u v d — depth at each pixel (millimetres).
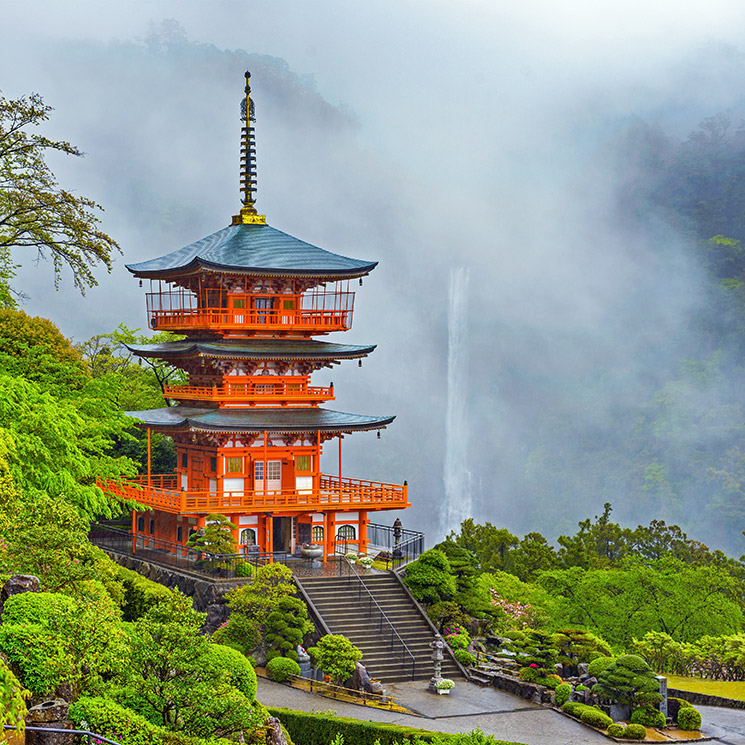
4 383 49500
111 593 48688
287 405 72938
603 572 77250
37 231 60938
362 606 60188
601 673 52875
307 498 70125
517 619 70375
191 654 30625
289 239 76125
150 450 79812
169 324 74188
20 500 41281
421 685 54844
